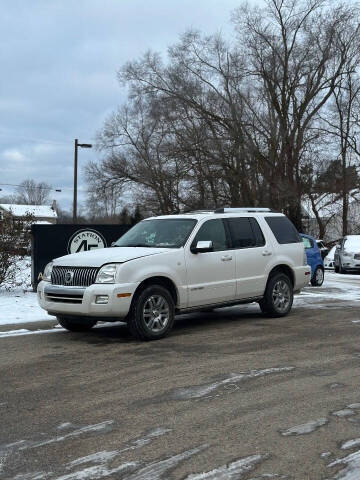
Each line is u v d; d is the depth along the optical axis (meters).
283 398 5.49
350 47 37.62
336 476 3.80
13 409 5.27
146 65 40.12
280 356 7.25
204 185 39.44
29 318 10.45
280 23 36.97
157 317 8.39
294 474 3.83
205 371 6.52
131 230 9.88
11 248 13.47
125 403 5.40
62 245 13.91
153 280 8.45
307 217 40.78
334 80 38.16
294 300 13.37
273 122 37.19
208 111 37.66
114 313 7.93
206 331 9.11
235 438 4.48
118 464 4.02
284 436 4.51
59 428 4.76
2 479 3.80
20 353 7.64
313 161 39.12
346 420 4.86
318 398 5.48
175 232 9.18
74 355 7.46
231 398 5.50
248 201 38.06
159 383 6.05
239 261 9.62
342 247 25.02
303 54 37.16
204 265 9.04
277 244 10.47
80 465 4.02
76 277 8.24
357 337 8.53
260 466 3.96
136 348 7.82
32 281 13.84
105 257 8.21
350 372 6.45
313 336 8.62
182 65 38.78
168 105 38.72
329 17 37.22
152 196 46.03
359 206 43.22
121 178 47.84
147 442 4.42
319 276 17.48
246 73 37.34
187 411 5.14
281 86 37.22
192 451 4.23
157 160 43.75
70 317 8.36
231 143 37.22
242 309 11.80
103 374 6.47
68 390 5.86
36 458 4.15
